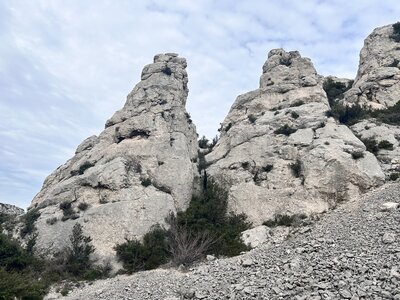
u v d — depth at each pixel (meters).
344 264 16.70
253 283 16.94
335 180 31.92
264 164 36.06
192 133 44.34
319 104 40.53
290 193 32.69
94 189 35.69
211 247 28.53
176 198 35.50
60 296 24.67
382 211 25.81
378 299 12.74
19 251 29.62
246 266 20.97
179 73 46.47
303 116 39.22
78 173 38.91
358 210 27.94
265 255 22.66
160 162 37.88
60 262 29.42
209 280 19.50
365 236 21.50
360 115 42.62
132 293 20.28
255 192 34.03
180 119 42.66
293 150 35.88
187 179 37.16
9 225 35.28
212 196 35.53
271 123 39.66
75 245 30.28
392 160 34.28
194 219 32.25
